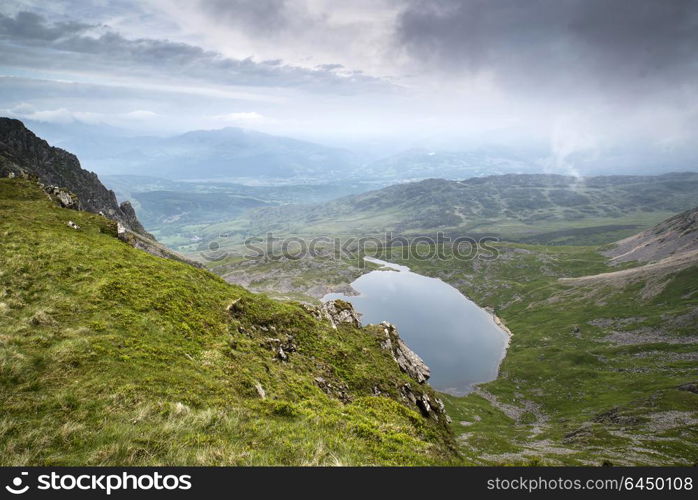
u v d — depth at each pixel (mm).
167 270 40906
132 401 17016
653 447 74750
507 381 142750
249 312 41969
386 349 56562
